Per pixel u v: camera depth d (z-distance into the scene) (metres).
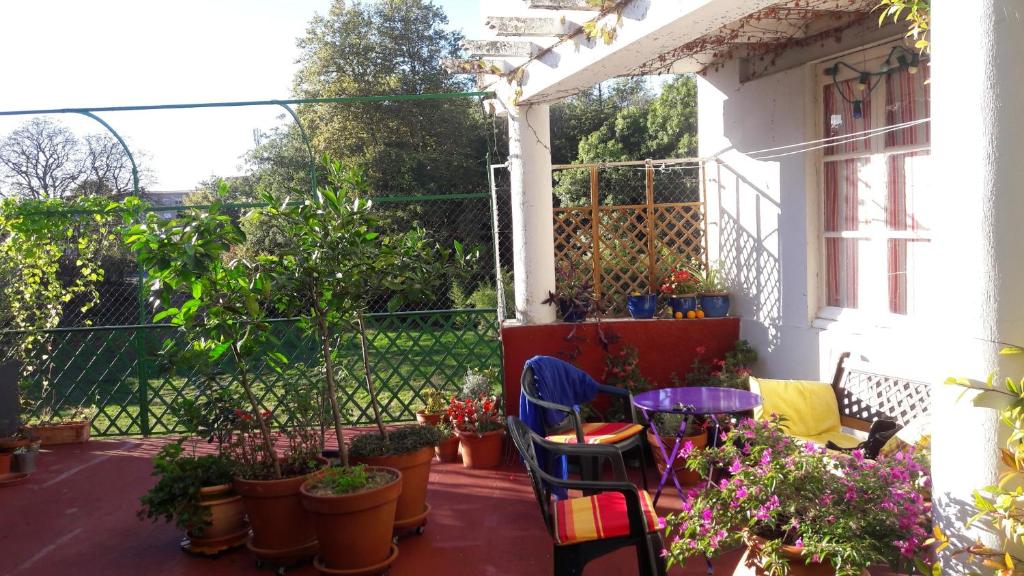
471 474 5.50
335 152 14.41
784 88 5.58
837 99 5.24
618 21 4.29
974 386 2.03
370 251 4.06
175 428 7.28
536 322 6.20
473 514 4.69
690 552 2.78
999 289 2.08
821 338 5.26
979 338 2.12
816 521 2.64
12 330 7.02
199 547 4.20
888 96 4.81
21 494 5.46
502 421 5.79
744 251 6.17
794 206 5.54
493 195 6.64
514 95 5.96
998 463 2.14
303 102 6.60
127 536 4.58
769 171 5.80
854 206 5.15
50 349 7.21
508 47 5.51
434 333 6.96
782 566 2.56
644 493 3.52
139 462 6.27
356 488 3.72
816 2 4.71
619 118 15.11
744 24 5.26
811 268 5.43
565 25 4.95
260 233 5.10
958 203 2.15
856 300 5.16
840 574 2.43
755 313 6.05
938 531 2.21
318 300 4.16
